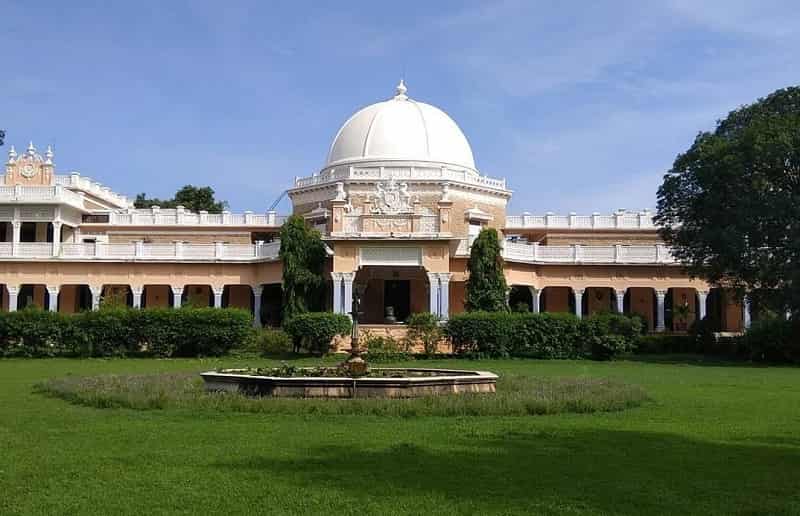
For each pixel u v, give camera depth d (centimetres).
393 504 902
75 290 5962
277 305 5922
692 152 4491
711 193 4219
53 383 2133
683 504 914
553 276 5391
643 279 5384
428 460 1145
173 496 929
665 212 4591
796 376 2919
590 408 1719
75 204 6038
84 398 1805
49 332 3872
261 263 5428
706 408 1803
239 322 3934
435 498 929
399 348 4038
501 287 4572
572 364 3572
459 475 1050
